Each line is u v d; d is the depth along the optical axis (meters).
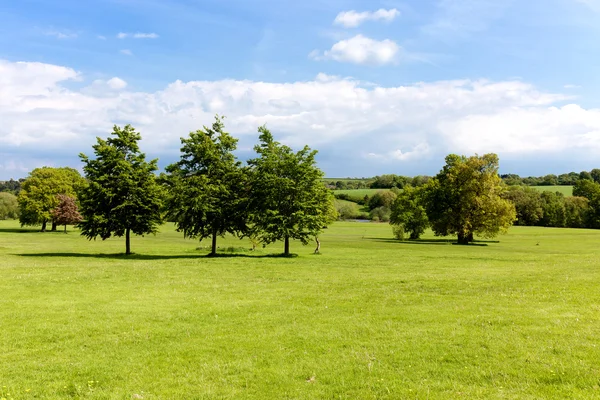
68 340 14.00
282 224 44.62
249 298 20.91
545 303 18.14
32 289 22.91
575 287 21.50
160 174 49.09
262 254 48.53
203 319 16.66
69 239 80.62
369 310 17.89
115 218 47.69
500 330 14.23
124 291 22.73
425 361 11.71
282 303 19.64
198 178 44.97
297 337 14.19
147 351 12.98
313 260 40.31
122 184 47.84
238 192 47.88
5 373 11.23
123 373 11.29
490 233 78.19
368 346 13.12
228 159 48.50
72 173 115.25
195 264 36.34
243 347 13.23
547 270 29.56
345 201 188.50
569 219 130.50
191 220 46.56
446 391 9.78
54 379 10.91
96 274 29.02
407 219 86.38
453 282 24.83
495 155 78.81
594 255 43.50
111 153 48.22
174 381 10.73
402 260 40.50
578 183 148.62
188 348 13.20
